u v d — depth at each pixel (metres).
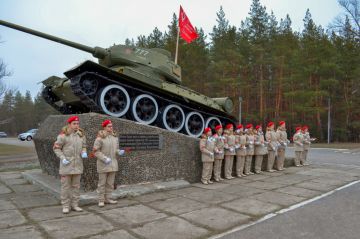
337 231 5.19
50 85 11.27
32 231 5.12
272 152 12.08
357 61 36.69
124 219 5.79
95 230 5.19
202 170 9.74
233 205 6.80
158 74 11.30
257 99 38.97
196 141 9.71
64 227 5.33
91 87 9.01
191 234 5.04
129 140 8.20
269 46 37.78
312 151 23.64
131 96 10.07
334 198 7.51
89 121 7.57
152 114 10.42
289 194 7.91
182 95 11.16
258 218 5.92
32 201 7.12
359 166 13.80
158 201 7.15
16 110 93.00
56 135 8.84
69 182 6.26
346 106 36.97
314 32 36.97
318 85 35.53
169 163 9.00
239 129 10.84
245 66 35.53
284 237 4.93
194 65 36.62
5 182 9.62
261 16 39.00
